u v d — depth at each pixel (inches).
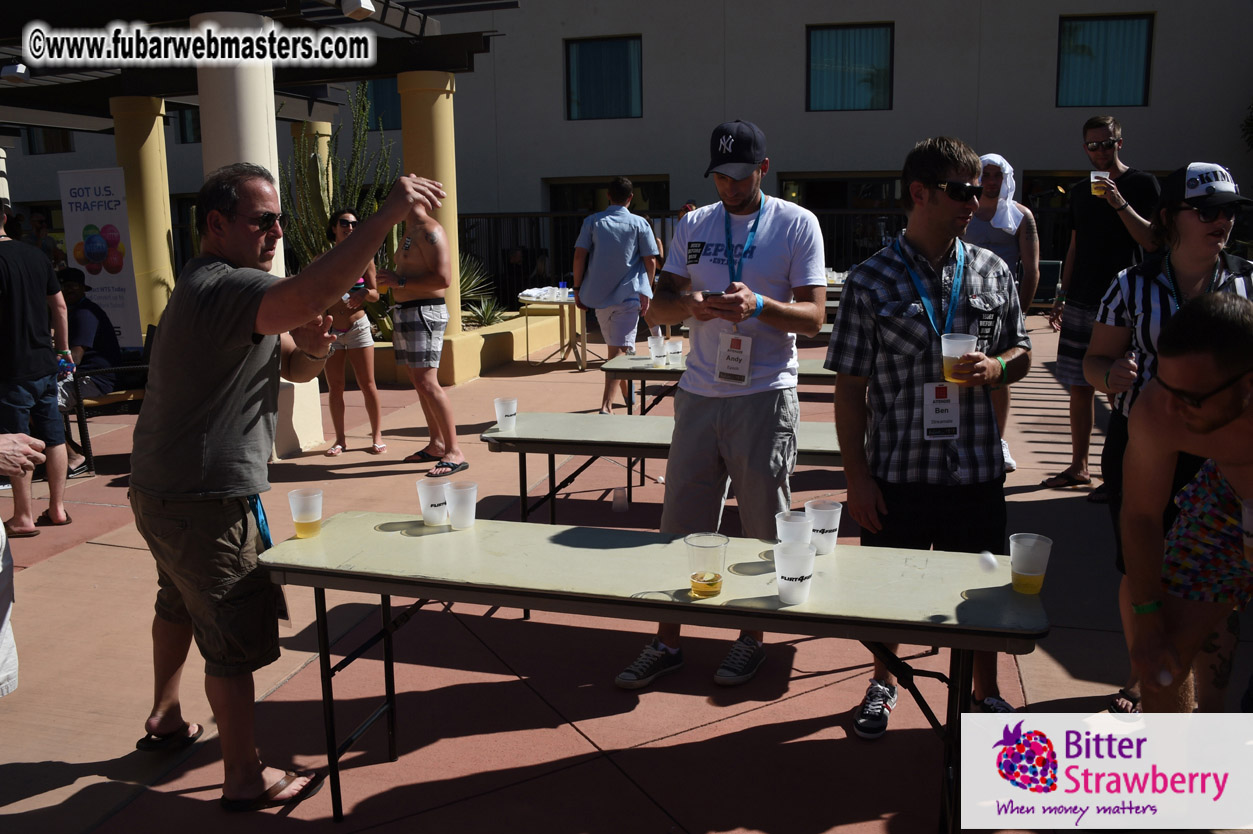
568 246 685.9
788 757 115.6
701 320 121.6
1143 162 626.5
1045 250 617.0
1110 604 155.2
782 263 128.4
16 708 129.5
